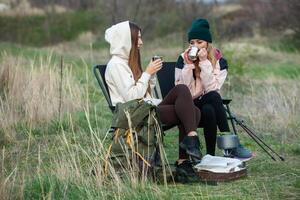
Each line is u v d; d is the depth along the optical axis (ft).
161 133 17.06
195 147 17.17
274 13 84.12
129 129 16.85
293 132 24.31
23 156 20.11
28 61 38.50
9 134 22.34
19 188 15.90
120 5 68.59
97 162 16.76
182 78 19.17
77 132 23.20
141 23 82.69
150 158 16.85
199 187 16.40
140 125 17.01
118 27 18.28
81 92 29.50
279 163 19.70
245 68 44.06
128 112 16.80
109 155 17.15
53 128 23.58
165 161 17.39
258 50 68.95
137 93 17.72
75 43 90.22
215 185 17.10
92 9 113.70
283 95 30.19
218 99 18.63
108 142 21.84
